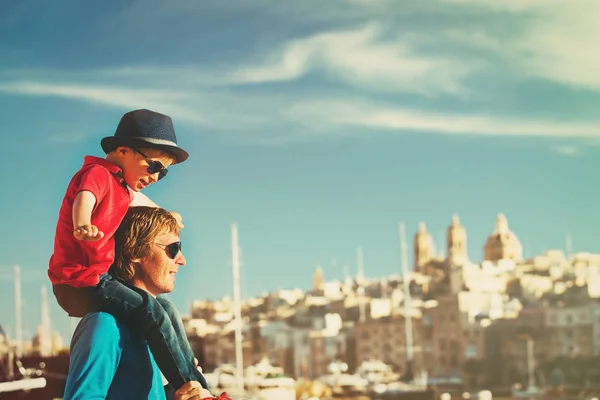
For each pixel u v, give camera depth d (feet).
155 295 11.53
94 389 10.38
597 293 479.82
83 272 10.90
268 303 565.94
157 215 11.43
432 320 481.05
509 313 477.36
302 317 542.98
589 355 460.55
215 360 483.92
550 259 553.23
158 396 11.02
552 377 457.27
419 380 392.06
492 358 463.01
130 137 11.55
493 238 591.37
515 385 445.78
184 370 11.01
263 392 245.24
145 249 11.28
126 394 10.73
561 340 461.78
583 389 441.68
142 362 10.89
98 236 10.73
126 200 11.46
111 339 10.56
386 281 596.29
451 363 472.44
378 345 500.33
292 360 504.84
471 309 472.44
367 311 559.38
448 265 550.77
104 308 10.90
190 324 468.34
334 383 327.67
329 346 504.84
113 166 11.52
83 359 10.43
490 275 513.86
